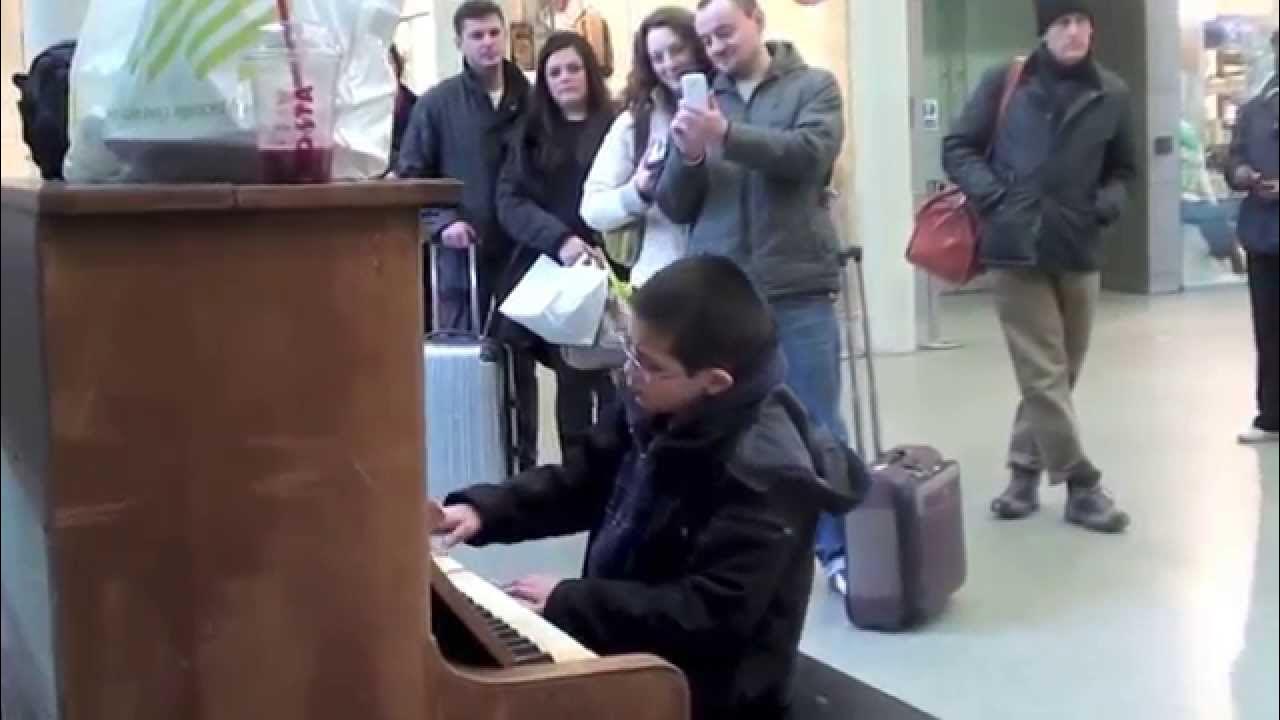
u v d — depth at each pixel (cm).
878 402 362
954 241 361
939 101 370
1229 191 354
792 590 149
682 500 148
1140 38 339
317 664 108
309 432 106
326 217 105
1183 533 346
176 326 102
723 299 147
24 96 144
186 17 112
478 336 299
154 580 103
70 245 99
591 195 305
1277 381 364
